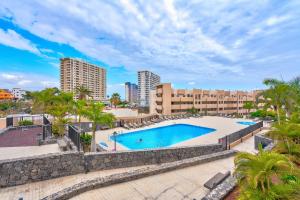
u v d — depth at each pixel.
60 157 8.72
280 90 17.62
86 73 93.44
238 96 61.41
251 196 4.68
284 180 5.05
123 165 10.30
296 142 9.18
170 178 8.34
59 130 15.58
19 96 115.88
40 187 7.73
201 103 54.53
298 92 17.78
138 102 108.56
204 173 8.95
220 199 5.71
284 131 9.09
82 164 9.27
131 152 10.54
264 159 5.01
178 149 12.08
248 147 15.20
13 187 7.61
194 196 6.82
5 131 16.98
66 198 6.42
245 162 5.17
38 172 8.22
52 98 19.31
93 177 8.89
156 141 21.84
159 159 11.40
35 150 11.33
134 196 6.79
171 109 50.00
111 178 7.71
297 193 4.59
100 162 9.72
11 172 7.68
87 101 17.98
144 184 7.73
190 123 30.83
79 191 6.84
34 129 18.61
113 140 19.22
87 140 14.92
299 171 5.12
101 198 6.60
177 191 7.19
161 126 27.50
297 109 17.55
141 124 27.47
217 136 20.77
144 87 122.81
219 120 34.62
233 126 27.80
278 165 4.75
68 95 19.19
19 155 10.36
